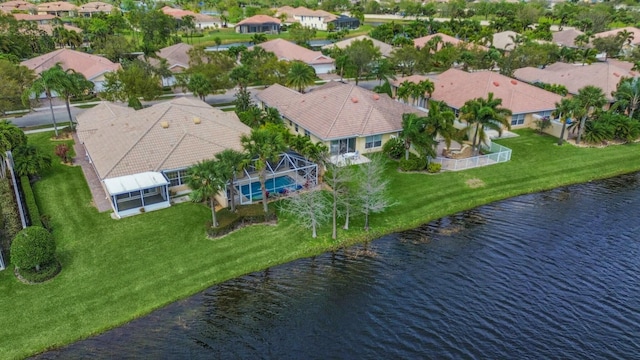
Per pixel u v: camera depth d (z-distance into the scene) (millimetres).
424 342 28953
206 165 36656
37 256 31984
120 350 27656
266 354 27781
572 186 49219
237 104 66750
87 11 169250
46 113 69375
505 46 111875
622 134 59969
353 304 31969
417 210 43375
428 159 51438
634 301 32719
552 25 158750
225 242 37531
